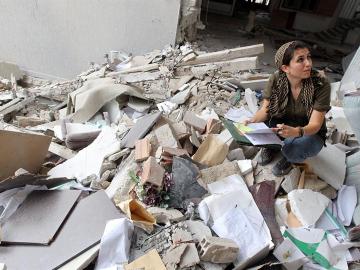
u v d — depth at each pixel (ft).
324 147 9.68
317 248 6.94
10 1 19.10
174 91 14.48
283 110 8.04
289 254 6.66
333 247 7.05
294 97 7.78
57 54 20.61
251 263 6.44
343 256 6.98
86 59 20.31
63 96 16.01
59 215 6.64
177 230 6.53
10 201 6.79
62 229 6.40
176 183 7.79
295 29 35.01
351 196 8.38
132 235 6.52
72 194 7.25
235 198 7.60
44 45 20.42
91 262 5.98
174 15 17.46
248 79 14.87
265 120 8.55
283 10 34.53
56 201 7.01
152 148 9.07
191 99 13.65
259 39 28.84
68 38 19.79
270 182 8.40
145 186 7.54
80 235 6.25
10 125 12.10
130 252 6.22
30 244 6.05
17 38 20.49
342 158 9.46
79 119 12.35
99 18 18.61
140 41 18.74
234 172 8.54
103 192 7.34
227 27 31.60
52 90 16.25
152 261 5.90
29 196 7.11
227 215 7.20
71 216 6.70
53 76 21.57
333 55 28.32
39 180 7.30
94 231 6.33
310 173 8.90
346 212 8.07
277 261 6.62
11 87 17.81
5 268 5.56
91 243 6.06
